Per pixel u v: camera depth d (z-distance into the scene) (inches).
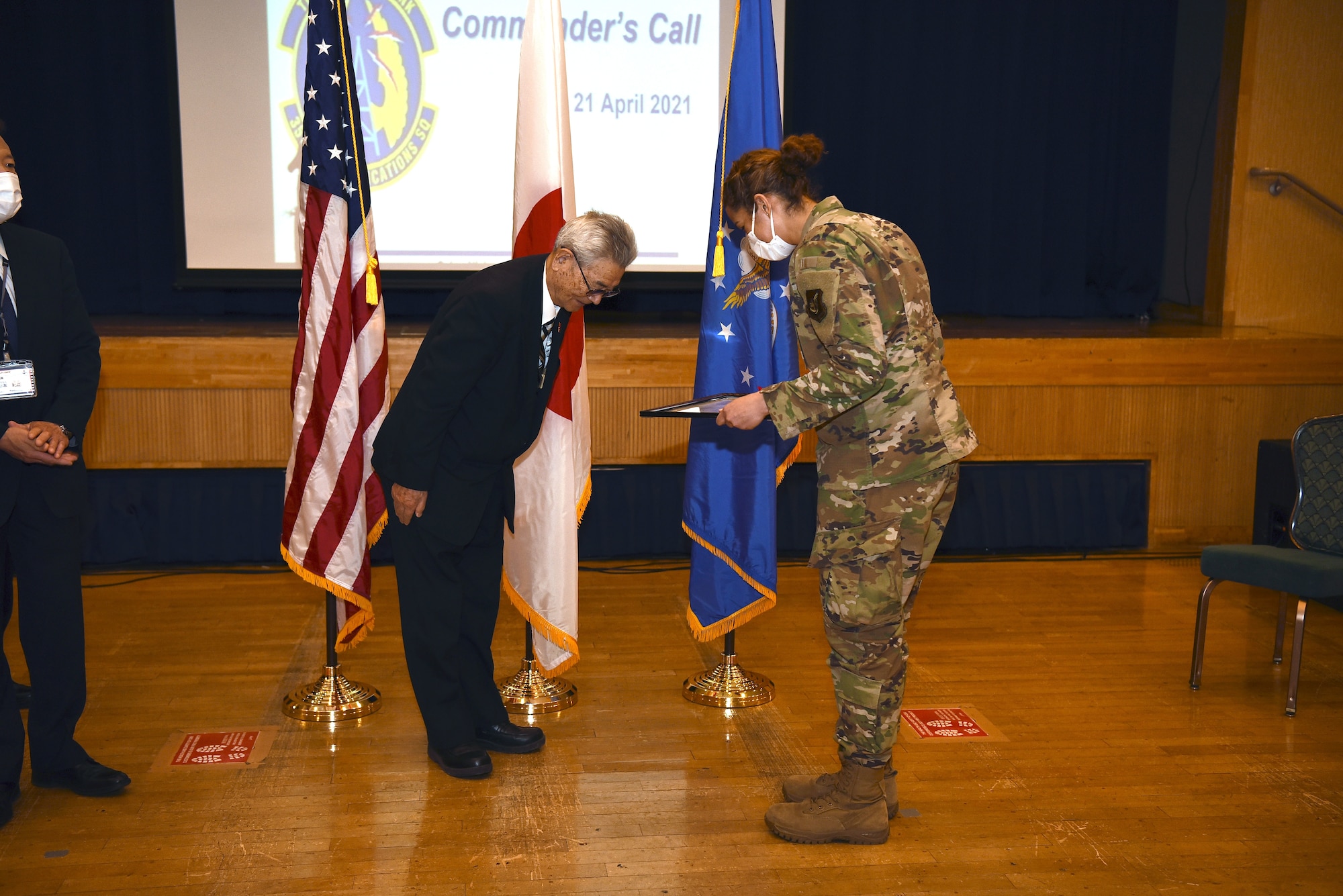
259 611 148.9
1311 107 215.8
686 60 207.9
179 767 102.3
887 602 84.7
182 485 167.0
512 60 203.8
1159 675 129.2
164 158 207.9
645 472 174.7
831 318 81.0
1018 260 233.0
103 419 161.6
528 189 114.1
